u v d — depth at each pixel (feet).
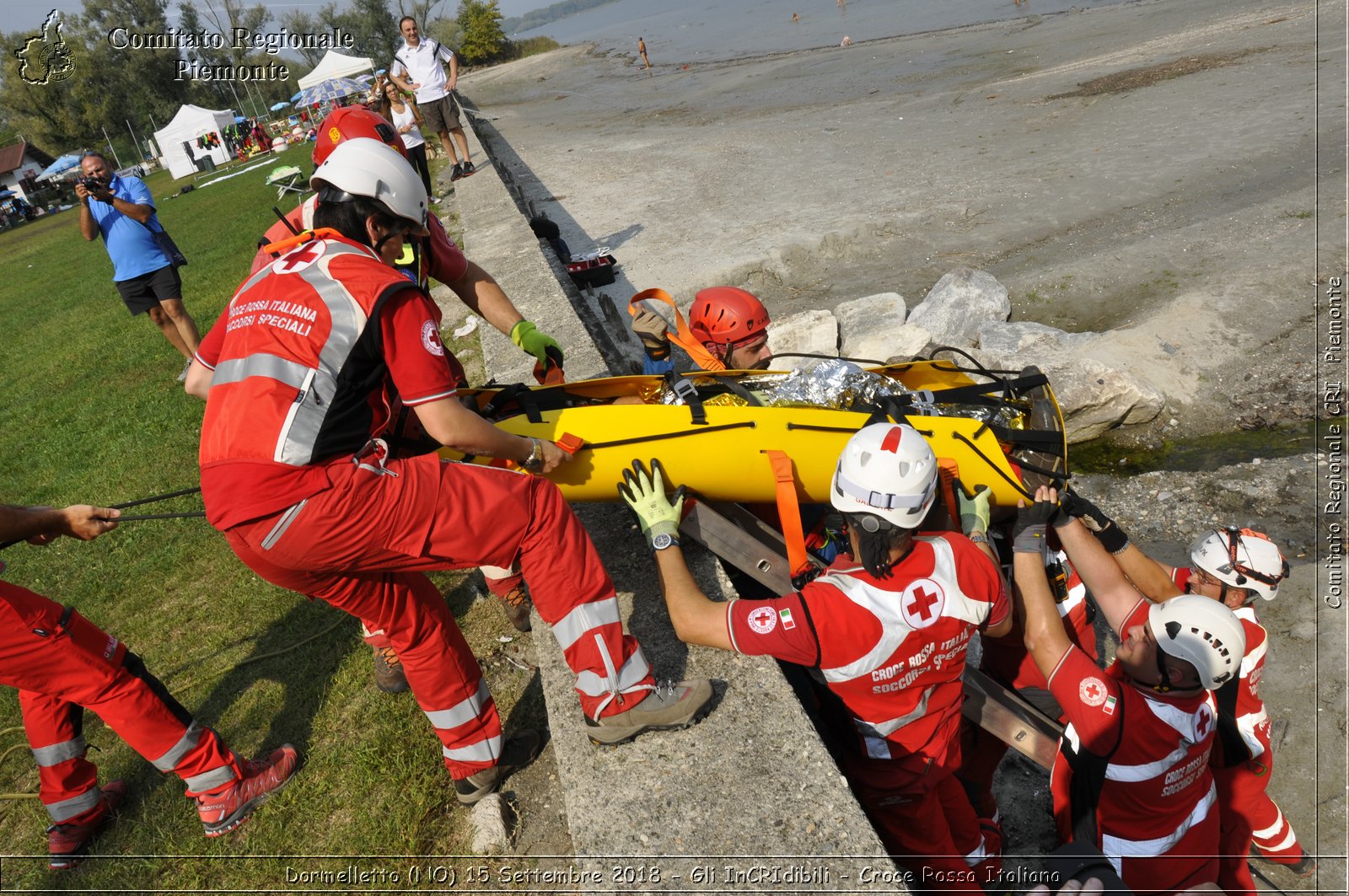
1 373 37.70
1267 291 25.14
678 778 8.61
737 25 207.82
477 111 119.34
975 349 24.90
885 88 77.97
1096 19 92.48
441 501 7.95
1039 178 40.86
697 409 10.70
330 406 7.58
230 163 137.39
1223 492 18.44
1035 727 10.83
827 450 10.78
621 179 54.65
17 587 9.41
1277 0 77.05
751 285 34.37
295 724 12.19
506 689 12.09
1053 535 12.32
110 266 63.67
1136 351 23.18
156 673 13.96
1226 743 10.46
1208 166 37.91
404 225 8.46
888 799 9.28
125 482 21.22
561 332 19.38
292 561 7.75
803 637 8.49
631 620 10.61
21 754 12.82
